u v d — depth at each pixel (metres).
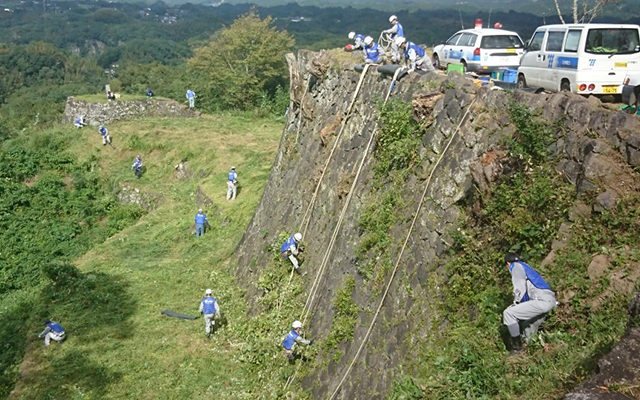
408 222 9.85
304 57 16.89
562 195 7.79
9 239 23.64
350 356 9.95
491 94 9.23
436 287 8.62
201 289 17.03
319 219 13.73
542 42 12.26
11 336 15.09
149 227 23.09
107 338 14.30
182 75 51.47
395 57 12.88
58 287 17.30
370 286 10.26
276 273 14.48
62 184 28.77
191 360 13.35
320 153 14.72
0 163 29.05
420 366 8.05
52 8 190.88
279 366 12.08
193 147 29.02
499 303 7.70
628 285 6.60
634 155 7.32
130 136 31.64
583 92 10.88
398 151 10.63
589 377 5.60
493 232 8.18
